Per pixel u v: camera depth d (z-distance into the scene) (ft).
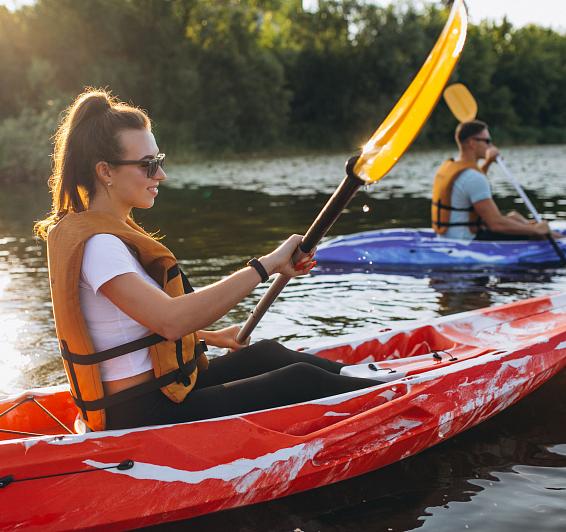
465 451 8.25
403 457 8.03
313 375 7.63
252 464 7.02
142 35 88.53
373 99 111.96
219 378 7.68
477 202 18.63
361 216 28.94
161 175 6.65
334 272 17.95
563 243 19.11
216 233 24.89
